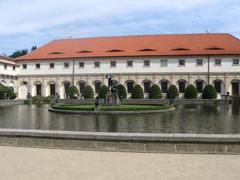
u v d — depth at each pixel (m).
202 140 10.47
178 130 20.58
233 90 63.28
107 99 41.59
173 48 66.25
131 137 10.80
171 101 55.59
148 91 66.00
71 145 11.25
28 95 68.00
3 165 8.97
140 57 66.31
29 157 9.93
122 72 67.00
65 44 75.06
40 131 11.64
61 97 70.25
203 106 46.03
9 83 70.19
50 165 8.95
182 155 10.21
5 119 28.30
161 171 8.36
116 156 10.09
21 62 72.81
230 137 10.36
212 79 63.56
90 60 68.56
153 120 26.56
